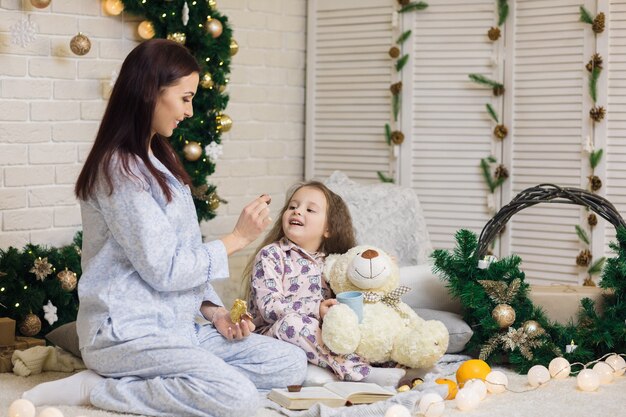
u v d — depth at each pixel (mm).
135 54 2633
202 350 2602
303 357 2854
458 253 3289
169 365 2566
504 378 2807
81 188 2629
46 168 3830
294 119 5039
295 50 5008
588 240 4320
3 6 3650
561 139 4391
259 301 3066
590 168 4316
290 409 2611
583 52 4305
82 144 3945
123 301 2613
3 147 3691
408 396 2590
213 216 4191
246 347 2803
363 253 3016
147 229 2549
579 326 3189
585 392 2816
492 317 3133
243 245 2766
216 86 4125
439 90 4676
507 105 4535
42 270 3537
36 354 3102
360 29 4852
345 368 2877
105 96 4008
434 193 4723
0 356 3184
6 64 3672
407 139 4750
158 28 4000
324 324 2854
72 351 3227
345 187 3953
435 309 3381
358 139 4906
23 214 3770
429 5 4660
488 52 4562
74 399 2629
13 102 3705
